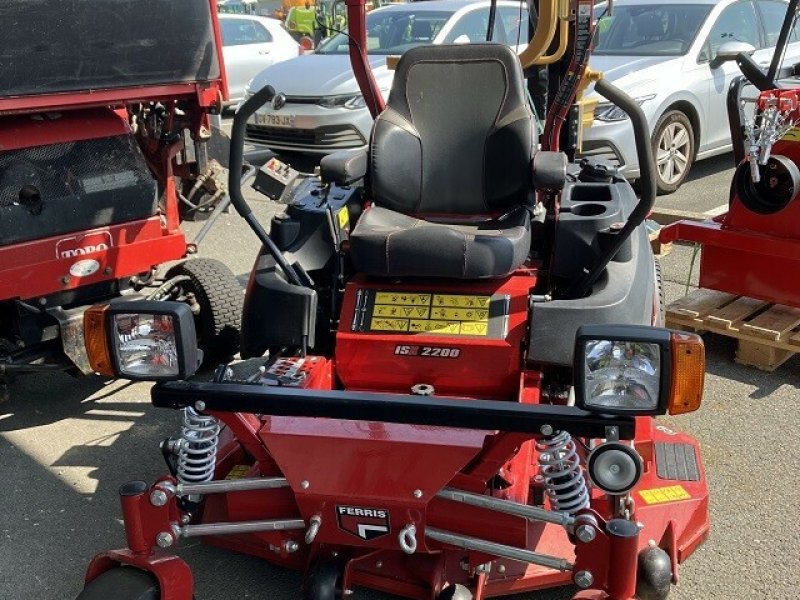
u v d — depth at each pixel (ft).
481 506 8.22
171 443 10.03
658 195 25.90
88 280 14.06
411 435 8.68
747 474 12.05
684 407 7.37
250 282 11.35
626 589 7.65
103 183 14.01
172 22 13.85
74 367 14.26
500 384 10.28
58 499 12.26
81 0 12.71
